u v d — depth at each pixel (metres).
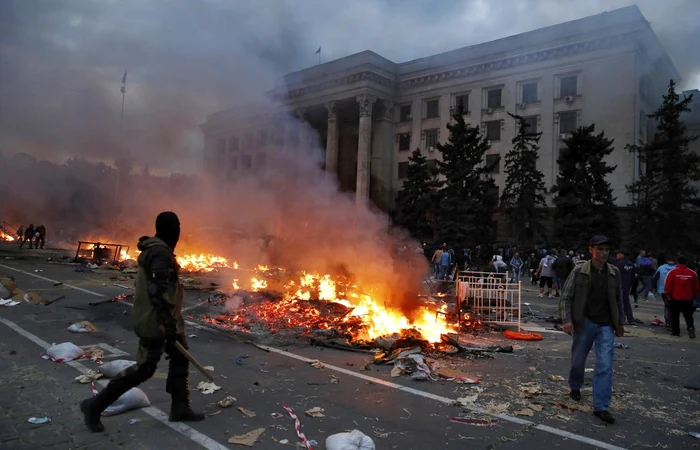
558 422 3.83
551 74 32.69
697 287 8.30
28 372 4.54
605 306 4.19
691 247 25.16
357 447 2.96
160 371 4.73
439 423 3.71
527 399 4.38
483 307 8.70
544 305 12.28
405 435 3.44
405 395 4.36
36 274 12.58
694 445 3.48
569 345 7.04
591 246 4.23
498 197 35.59
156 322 3.17
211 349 5.89
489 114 36.31
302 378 4.79
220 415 3.67
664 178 25.97
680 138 25.31
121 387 3.21
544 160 33.09
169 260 3.25
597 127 27.02
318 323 7.60
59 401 3.82
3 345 5.50
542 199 30.67
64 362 4.92
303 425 3.55
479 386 4.71
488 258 27.83
